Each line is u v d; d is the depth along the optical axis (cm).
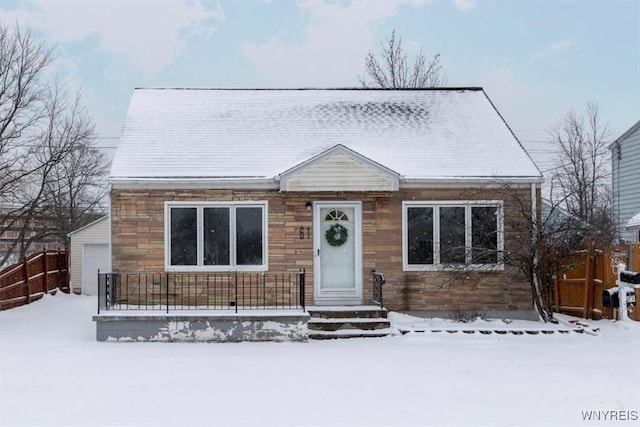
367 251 1579
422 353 1209
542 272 1575
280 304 1562
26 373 1025
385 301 1573
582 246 1631
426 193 1584
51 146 2883
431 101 1925
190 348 1283
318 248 1577
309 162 1526
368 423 730
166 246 1548
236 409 796
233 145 1675
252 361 1133
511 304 1585
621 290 1512
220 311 1412
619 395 859
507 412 777
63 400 845
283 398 853
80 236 2786
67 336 1435
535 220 1563
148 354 1207
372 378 981
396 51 3756
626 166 2605
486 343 1319
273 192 1569
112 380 971
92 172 3472
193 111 1823
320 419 748
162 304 1542
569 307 1697
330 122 1797
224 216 1566
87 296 2369
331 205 1584
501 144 1708
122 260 1545
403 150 1675
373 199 1575
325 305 1564
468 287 1586
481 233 1580
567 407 800
